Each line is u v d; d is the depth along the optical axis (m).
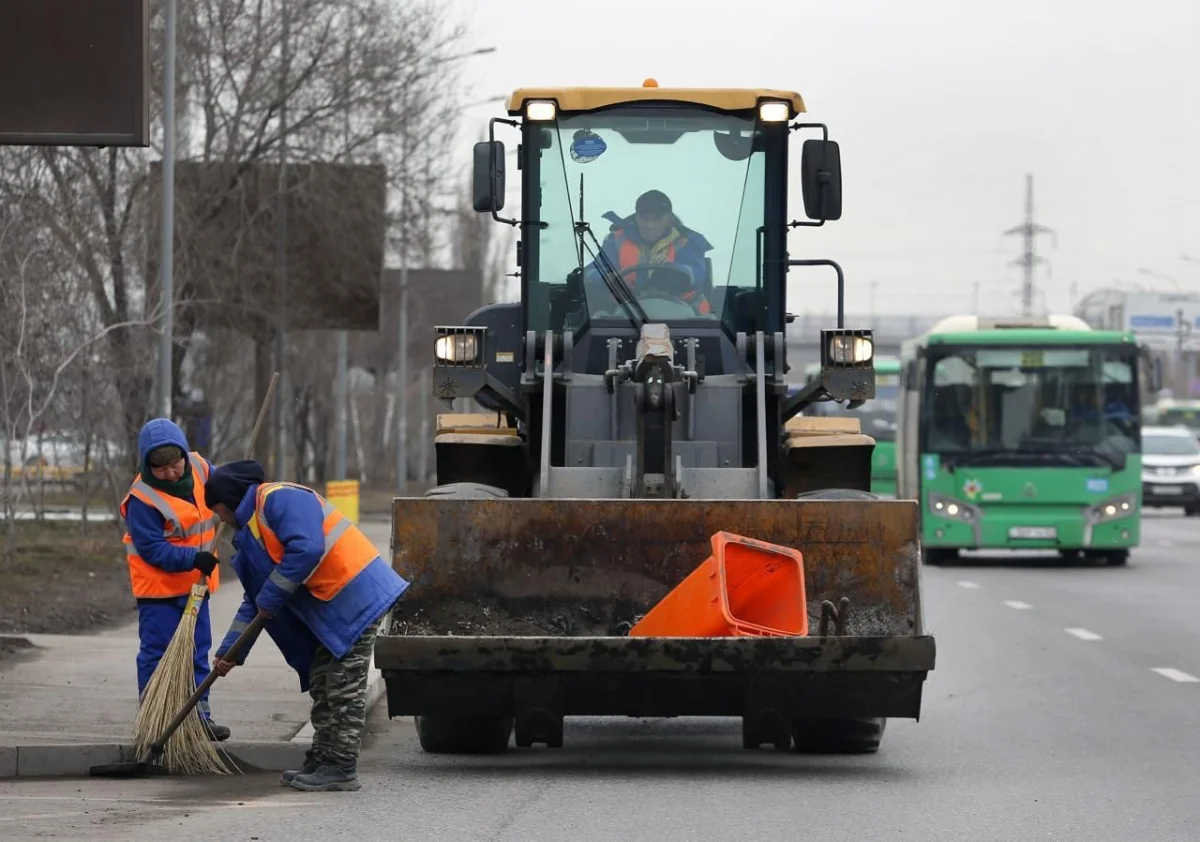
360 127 103.25
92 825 25.66
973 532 87.75
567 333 36.84
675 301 37.41
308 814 26.81
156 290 82.44
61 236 73.31
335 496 98.31
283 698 37.97
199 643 32.59
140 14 38.59
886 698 30.03
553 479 34.22
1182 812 27.62
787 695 29.98
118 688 38.53
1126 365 87.81
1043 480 87.50
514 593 30.84
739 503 30.86
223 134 100.19
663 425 33.16
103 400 80.25
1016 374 88.06
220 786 29.64
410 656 29.39
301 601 28.53
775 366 36.78
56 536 84.31
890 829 25.98
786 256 37.56
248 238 103.12
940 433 88.38
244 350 117.25
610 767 32.34
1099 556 96.44
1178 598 70.44
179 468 32.25
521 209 37.81
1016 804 28.27
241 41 99.69
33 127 38.56
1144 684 44.84
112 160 85.00
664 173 37.69
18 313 67.44
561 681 30.00
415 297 179.50
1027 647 53.09
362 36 101.75
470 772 31.58
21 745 30.94
